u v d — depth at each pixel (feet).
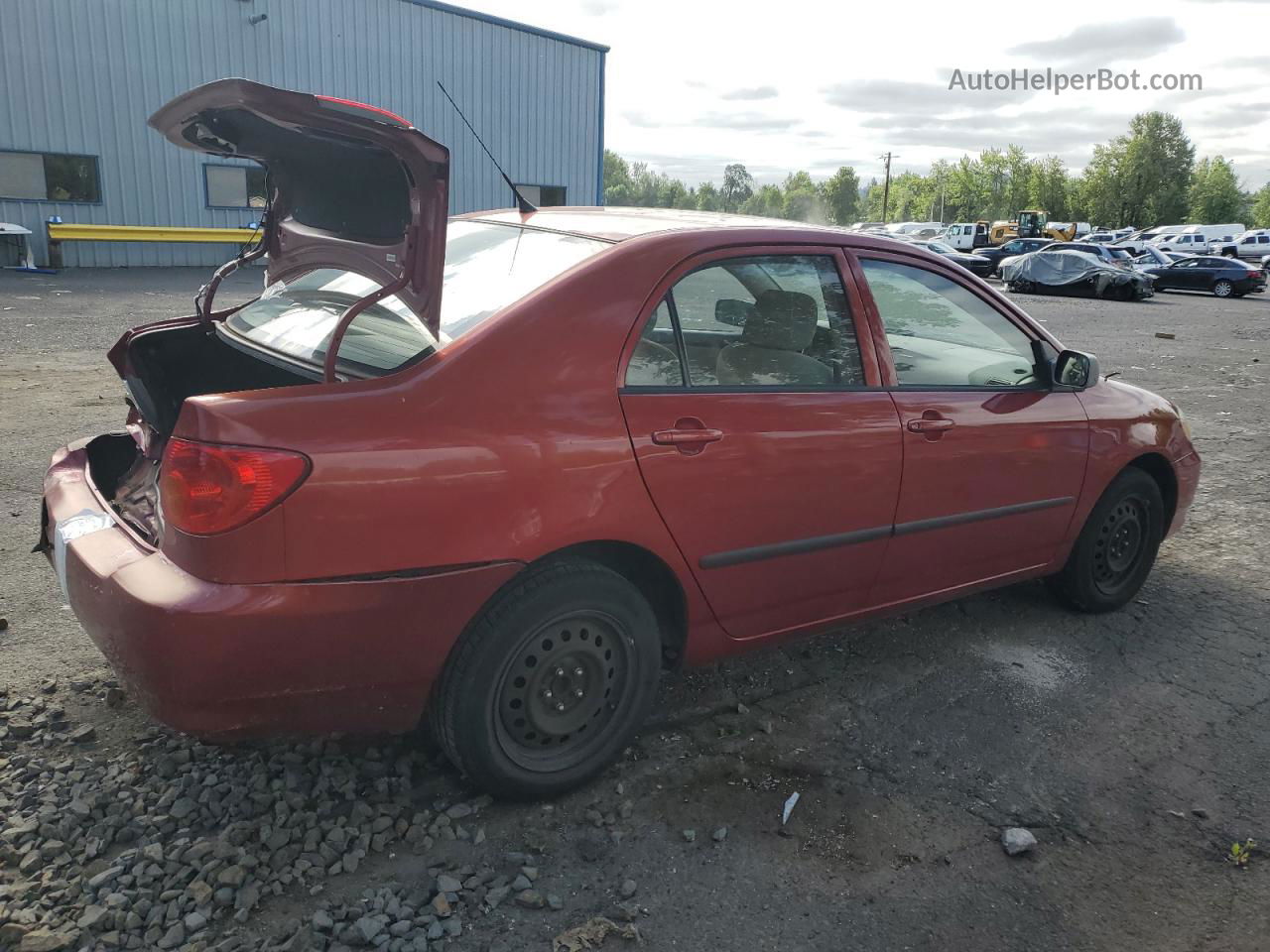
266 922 7.45
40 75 68.03
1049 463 12.64
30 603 12.75
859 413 10.55
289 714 7.91
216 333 11.21
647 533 9.07
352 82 81.51
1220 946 7.87
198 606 7.32
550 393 8.52
